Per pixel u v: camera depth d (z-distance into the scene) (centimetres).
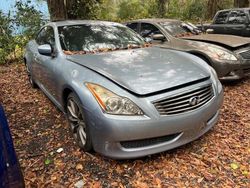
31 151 362
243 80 625
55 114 476
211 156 333
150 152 303
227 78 557
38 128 427
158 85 302
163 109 295
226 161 323
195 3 2016
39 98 564
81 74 334
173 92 302
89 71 334
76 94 322
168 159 329
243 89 568
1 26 946
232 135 380
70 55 390
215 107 341
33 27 960
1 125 220
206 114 325
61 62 385
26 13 964
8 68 880
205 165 317
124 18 1981
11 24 959
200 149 347
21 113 492
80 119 342
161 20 702
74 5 1286
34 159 343
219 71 549
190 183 289
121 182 294
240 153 338
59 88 377
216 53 552
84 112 309
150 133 290
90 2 1335
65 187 291
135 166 318
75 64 361
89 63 353
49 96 475
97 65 345
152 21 690
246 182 288
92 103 298
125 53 394
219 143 360
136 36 480
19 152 360
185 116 304
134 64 348
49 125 436
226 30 952
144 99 291
